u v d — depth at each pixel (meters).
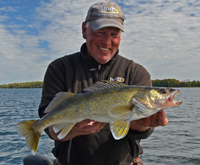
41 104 0.67
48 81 0.69
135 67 0.71
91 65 0.69
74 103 0.58
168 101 0.57
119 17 0.66
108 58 0.67
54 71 0.69
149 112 0.57
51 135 0.64
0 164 1.43
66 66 0.69
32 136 0.60
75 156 0.65
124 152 0.65
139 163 0.74
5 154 1.63
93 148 0.64
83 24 0.73
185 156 1.46
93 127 0.57
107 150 0.64
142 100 0.57
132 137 0.63
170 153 1.53
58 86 0.68
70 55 0.74
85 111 0.57
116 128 0.56
